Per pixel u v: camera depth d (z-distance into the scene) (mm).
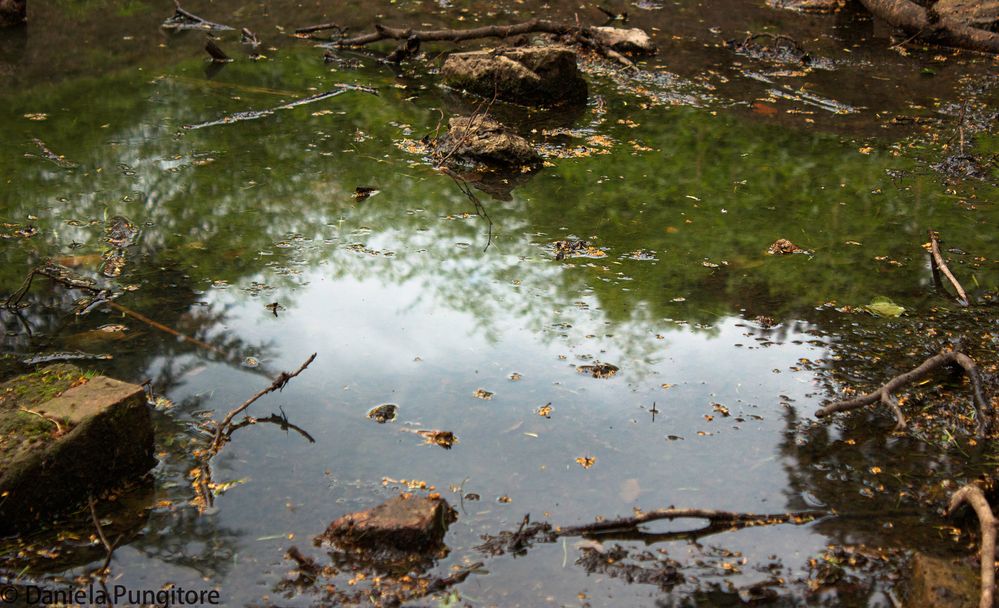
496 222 5430
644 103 7566
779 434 3627
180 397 3771
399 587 2848
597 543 3055
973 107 7539
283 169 6082
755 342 4250
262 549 2996
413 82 7926
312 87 7715
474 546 3023
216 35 9086
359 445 3510
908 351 4188
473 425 3633
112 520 3123
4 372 3865
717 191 5945
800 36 9492
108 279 4660
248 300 4520
